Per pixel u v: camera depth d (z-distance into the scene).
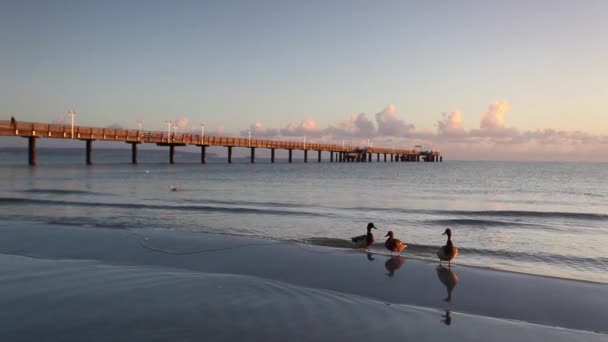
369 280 7.76
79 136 52.72
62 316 5.69
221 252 9.76
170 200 20.48
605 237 12.21
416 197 24.14
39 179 32.97
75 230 12.20
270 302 6.43
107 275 7.77
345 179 40.47
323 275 8.04
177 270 8.22
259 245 10.48
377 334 5.34
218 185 30.94
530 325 5.79
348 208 18.42
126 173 43.41
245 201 20.70
